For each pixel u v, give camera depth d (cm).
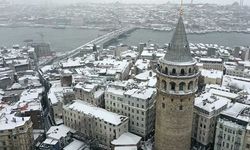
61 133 16262
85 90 18750
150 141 16250
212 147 15475
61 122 18250
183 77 9962
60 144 15588
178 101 10362
